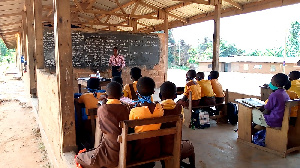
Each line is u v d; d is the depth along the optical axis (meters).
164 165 2.69
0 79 17.58
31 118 6.71
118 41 10.48
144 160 2.26
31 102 7.60
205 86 5.27
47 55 9.28
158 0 10.11
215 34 7.85
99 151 2.22
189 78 5.33
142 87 2.27
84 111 3.61
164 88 2.50
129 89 3.96
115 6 11.78
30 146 4.73
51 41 9.31
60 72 3.01
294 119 3.93
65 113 3.07
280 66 25.56
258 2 8.10
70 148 3.11
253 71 28.42
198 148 4.01
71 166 2.66
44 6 10.90
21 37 17.83
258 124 3.99
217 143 4.24
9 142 4.94
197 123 5.12
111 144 2.19
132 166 2.23
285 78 3.64
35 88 7.85
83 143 3.36
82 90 9.16
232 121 5.39
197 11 10.59
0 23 13.36
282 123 3.63
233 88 13.44
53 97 3.60
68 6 2.98
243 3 8.55
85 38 9.91
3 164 3.97
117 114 2.20
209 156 3.69
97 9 12.74
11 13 10.85
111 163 2.20
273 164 3.41
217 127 5.21
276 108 3.63
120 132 2.18
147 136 2.13
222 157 3.65
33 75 7.74
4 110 7.66
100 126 2.21
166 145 2.40
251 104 4.05
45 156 4.28
